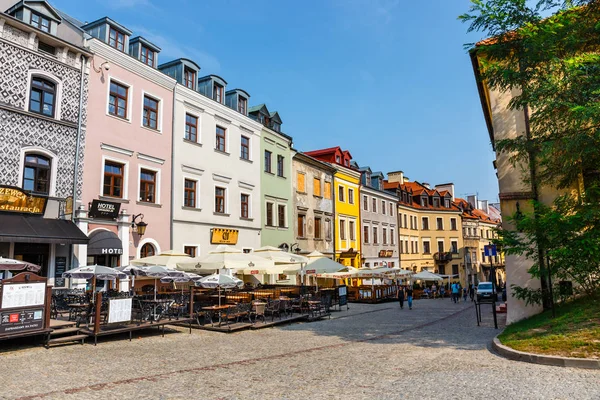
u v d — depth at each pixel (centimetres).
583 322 1077
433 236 6103
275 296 2177
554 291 1355
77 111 1881
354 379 794
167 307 1520
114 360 999
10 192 1566
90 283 1827
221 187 2678
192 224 2423
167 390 737
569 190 1410
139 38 2225
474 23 1309
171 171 2320
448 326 1652
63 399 684
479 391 691
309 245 3606
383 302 3378
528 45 1222
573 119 1102
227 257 1772
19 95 1673
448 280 5488
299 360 994
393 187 5531
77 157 1852
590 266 1142
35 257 1680
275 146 3284
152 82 2255
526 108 1575
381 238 4931
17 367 916
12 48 1662
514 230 1372
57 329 1234
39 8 1775
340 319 1973
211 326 1580
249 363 965
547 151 1183
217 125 2694
